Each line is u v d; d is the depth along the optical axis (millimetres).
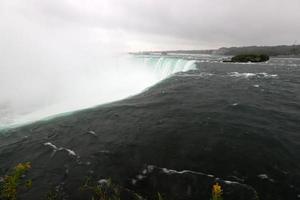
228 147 11672
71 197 8469
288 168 9938
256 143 12094
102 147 12172
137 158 10914
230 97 21438
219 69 45219
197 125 14508
